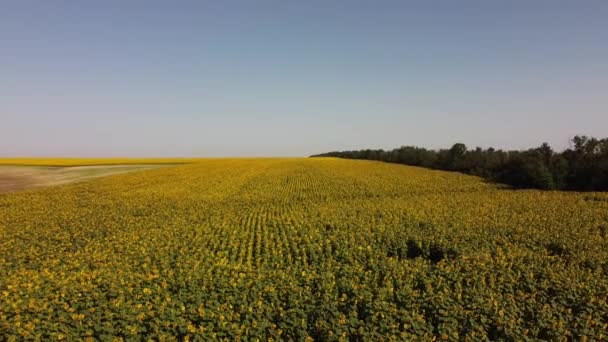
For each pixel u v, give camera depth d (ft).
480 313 39.42
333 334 34.42
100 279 48.37
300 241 73.77
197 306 40.60
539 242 71.67
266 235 79.10
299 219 94.58
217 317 37.40
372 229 83.15
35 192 149.07
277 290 45.37
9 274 55.16
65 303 39.60
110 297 43.52
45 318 36.94
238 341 33.45
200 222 94.84
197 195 145.18
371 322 37.45
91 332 33.88
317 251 67.97
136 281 48.37
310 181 192.54
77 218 98.68
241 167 277.23
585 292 44.78
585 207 107.76
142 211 110.63
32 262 63.57
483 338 34.42
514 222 87.86
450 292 45.27
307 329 37.27
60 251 69.00
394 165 302.86
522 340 34.12
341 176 216.54
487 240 74.43
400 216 96.63
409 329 36.40
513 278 50.47
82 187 165.68
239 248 72.13
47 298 42.22
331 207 113.29
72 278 50.26
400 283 49.26
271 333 35.04
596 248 65.82
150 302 41.63
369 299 41.65
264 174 227.61
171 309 37.93
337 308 40.52
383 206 112.98
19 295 43.42
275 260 63.21
